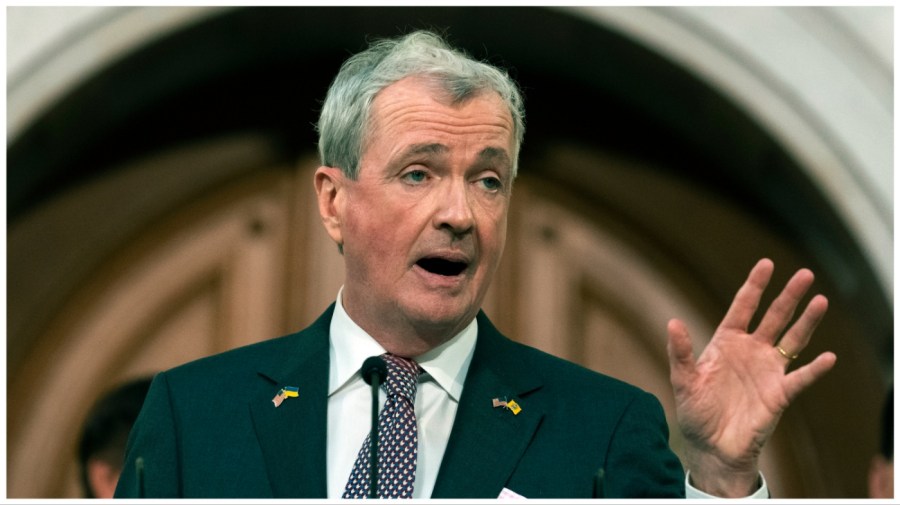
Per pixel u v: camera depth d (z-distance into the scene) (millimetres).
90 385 5469
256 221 5598
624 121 5477
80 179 5391
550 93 5438
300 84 5465
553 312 5555
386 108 2564
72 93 4922
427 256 2518
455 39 5152
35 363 5438
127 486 2541
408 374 2582
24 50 4816
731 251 5523
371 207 2557
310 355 2654
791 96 4910
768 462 5449
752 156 5199
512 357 2689
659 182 5586
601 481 2154
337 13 5031
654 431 2545
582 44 5059
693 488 2434
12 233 5348
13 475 5336
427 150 2516
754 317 5469
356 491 2400
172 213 5566
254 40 5121
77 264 5465
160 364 5523
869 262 4965
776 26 4902
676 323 2410
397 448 2465
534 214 5617
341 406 2570
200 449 2523
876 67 4863
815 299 2412
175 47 4988
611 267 5609
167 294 5551
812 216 5148
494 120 2562
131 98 5133
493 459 2459
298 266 5566
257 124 5555
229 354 2758
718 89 4977
